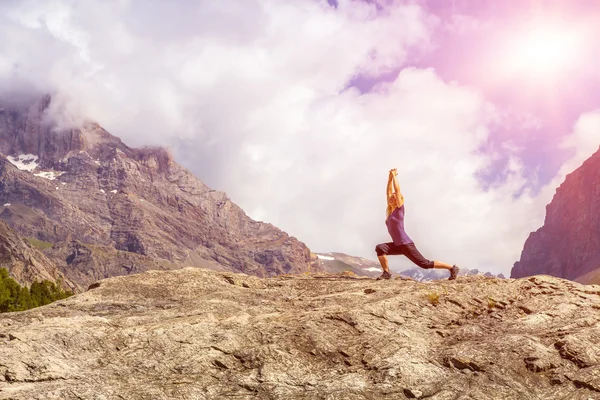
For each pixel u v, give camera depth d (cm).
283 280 1784
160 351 1127
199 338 1166
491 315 1370
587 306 1373
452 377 1068
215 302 1433
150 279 1653
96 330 1190
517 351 1134
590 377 1063
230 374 1079
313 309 1355
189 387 1023
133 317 1327
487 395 1021
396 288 1523
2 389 963
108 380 1027
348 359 1130
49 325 1209
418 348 1143
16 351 1064
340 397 998
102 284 1633
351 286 1627
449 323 1330
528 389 1059
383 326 1260
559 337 1196
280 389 1031
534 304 1402
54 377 1022
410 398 1013
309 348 1147
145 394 988
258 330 1191
